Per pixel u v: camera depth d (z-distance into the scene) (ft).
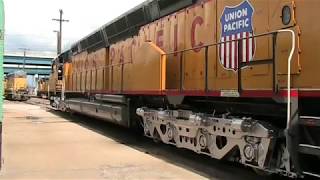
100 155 36.01
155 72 36.45
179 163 32.35
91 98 61.62
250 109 27.30
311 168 21.88
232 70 28.12
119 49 50.01
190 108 33.55
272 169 23.59
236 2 28.40
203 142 29.71
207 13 31.78
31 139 46.55
